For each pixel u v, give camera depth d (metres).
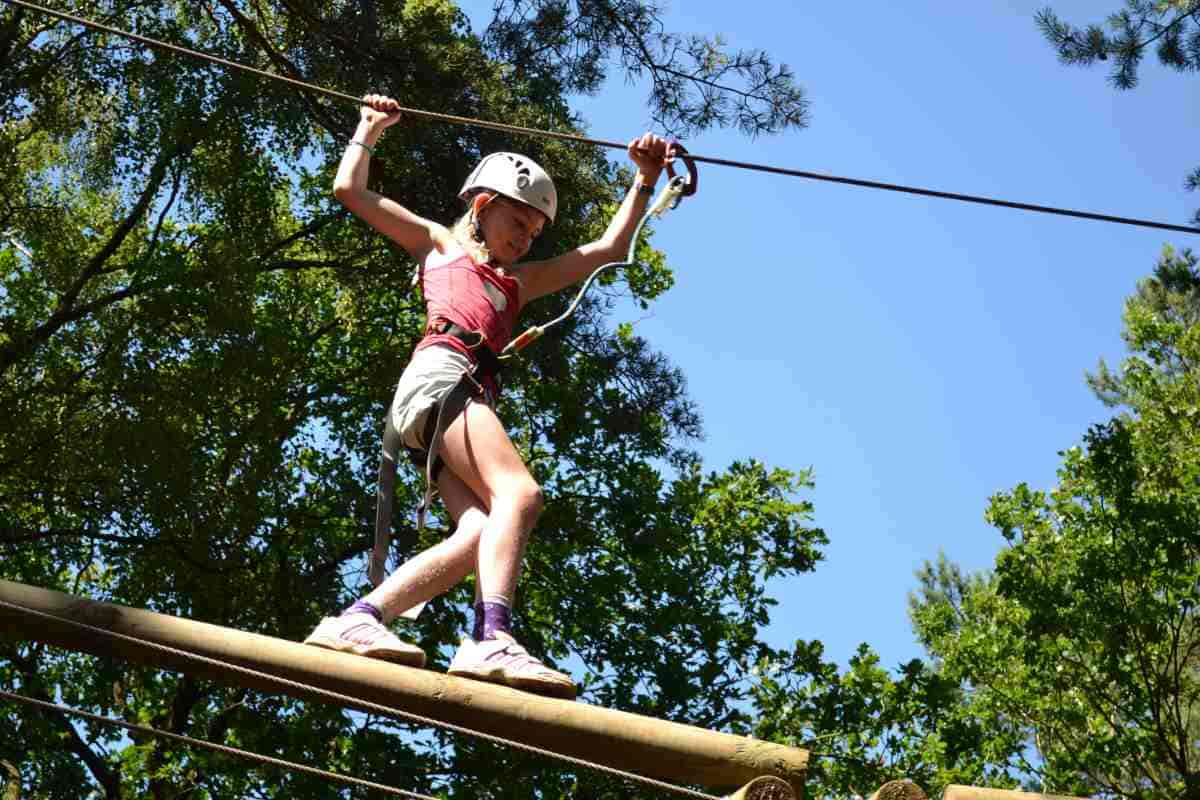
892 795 3.92
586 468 17.98
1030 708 19.39
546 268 4.82
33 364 15.41
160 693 15.89
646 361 17.62
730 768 3.75
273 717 15.66
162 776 14.48
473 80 15.55
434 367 4.43
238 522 15.49
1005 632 19.70
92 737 15.98
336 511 16.73
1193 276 15.47
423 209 15.79
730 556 18.23
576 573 17.17
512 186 4.69
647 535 17.25
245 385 15.49
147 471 14.36
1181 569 17.58
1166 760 17.84
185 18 16.67
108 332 15.25
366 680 3.81
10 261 17.66
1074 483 19.20
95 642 3.76
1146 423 24.28
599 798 14.44
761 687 16.94
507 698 3.81
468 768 14.66
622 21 14.92
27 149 17.42
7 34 15.62
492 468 4.31
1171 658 17.86
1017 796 3.95
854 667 16.86
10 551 15.69
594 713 3.82
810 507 18.53
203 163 16.22
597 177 16.16
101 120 16.45
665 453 18.31
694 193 5.18
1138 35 12.27
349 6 15.50
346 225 18.19
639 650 16.84
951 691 16.81
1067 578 18.12
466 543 4.29
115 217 17.97
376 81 15.55
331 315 19.61
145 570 15.77
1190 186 12.17
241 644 3.80
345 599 16.30
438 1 16.58
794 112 14.84
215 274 15.12
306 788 14.52
